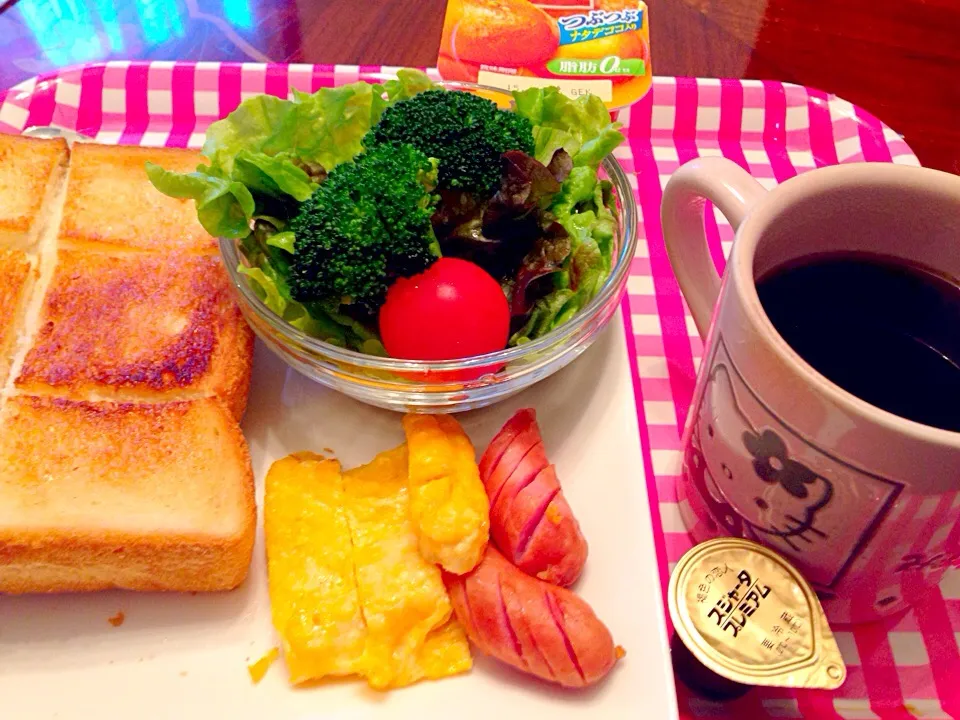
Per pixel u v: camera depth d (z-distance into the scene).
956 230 0.22
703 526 0.27
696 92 0.40
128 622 0.24
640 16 0.39
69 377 0.27
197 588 0.25
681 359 0.32
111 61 0.41
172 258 0.30
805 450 0.20
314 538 0.24
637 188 0.38
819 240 0.23
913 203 0.22
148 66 0.40
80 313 0.28
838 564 0.23
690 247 0.26
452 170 0.27
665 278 0.34
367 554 0.24
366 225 0.25
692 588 0.23
